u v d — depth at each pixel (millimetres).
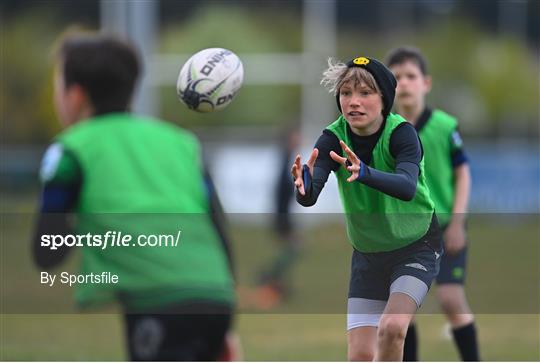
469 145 92500
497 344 26078
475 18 142625
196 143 12945
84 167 12125
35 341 26141
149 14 70250
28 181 85000
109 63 12508
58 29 123938
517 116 127125
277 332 27078
